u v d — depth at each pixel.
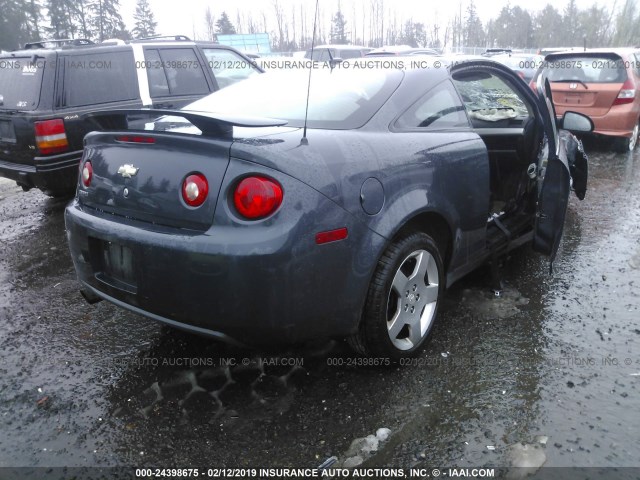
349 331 2.43
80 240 2.58
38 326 3.26
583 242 4.39
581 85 7.77
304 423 2.36
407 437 2.27
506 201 3.96
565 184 3.12
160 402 2.52
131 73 5.62
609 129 7.68
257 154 2.10
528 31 52.28
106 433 2.33
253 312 2.13
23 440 2.30
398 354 2.68
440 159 2.77
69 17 48.06
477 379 2.63
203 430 2.33
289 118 2.70
